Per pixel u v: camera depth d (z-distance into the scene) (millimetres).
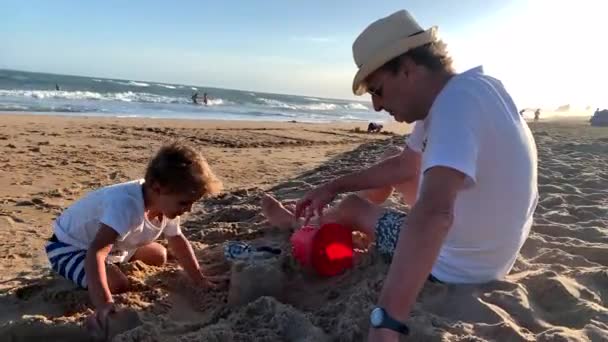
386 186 3131
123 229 2771
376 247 2990
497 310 2291
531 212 2488
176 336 2385
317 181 6820
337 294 2721
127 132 13594
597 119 20016
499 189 2266
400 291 1711
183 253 3006
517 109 2318
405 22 2139
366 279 2691
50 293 2850
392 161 3098
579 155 8508
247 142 13297
